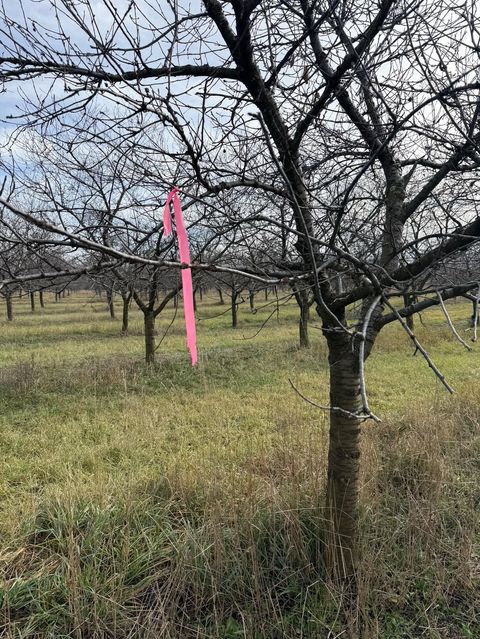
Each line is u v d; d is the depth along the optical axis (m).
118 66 1.73
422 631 2.65
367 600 2.70
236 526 3.06
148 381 8.59
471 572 2.95
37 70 2.07
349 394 2.71
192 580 2.86
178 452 4.95
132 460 4.82
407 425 5.25
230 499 3.44
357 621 2.52
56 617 2.70
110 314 23.41
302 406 6.65
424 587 2.91
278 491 3.46
